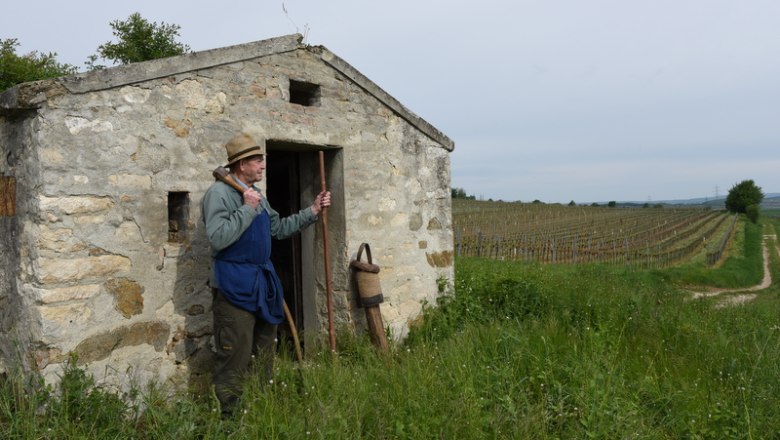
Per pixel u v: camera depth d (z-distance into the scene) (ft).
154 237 12.45
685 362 15.07
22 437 9.34
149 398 11.21
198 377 13.15
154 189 12.48
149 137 12.43
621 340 16.37
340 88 16.90
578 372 12.84
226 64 13.98
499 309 20.13
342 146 16.88
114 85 11.75
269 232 12.00
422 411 10.75
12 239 11.57
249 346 11.63
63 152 11.06
